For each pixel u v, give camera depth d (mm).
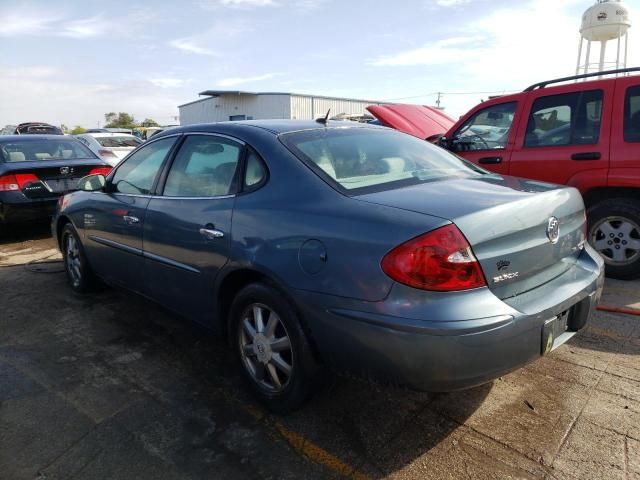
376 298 2195
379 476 2318
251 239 2717
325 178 2676
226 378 3232
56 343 3773
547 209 2557
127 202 3824
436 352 2094
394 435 2604
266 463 2424
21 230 8055
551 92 4941
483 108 5496
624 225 4637
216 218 2963
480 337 2109
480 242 2189
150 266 3605
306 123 3336
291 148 2891
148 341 3791
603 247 4785
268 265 2598
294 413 2809
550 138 4926
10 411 2883
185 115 39125
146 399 2996
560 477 2268
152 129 27797
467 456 2424
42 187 6953
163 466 2414
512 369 2264
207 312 3197
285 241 2545
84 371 3342
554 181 4887
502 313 2178
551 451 2432
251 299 2795
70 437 2641
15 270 5684
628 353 3334
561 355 3336
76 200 4605
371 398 2928
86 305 4543
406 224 2197
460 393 2943
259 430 2678
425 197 2449
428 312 2104
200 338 3828
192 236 3121
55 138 8023
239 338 2959
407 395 2947
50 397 3027
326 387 2867
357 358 2297
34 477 2354
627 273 4680
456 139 5613
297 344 2564
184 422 2760
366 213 2340
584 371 3129
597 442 2480
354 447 2521
